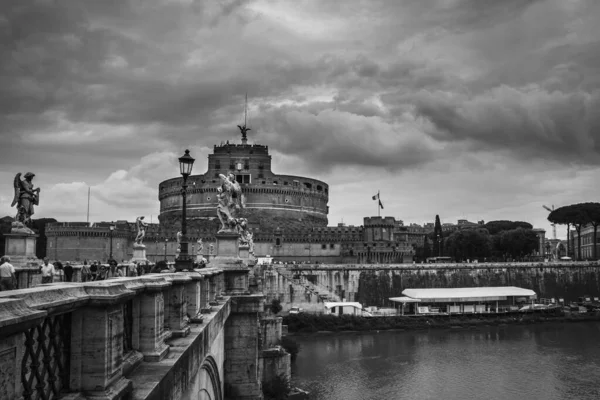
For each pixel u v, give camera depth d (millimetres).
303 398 71062
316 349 107812
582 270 186250
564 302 180750
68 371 10445
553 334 125500
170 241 196750
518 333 127688
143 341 14352
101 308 10602
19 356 7703
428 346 110688
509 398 73500
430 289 161625
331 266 175500
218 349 27750
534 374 86000
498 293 156000
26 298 8344
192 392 18516
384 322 138750
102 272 42125
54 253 181625
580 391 76562
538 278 184250
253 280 64625
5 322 6844
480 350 105812
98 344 10578
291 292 146500
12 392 7473
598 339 117688
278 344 77375
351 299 175000
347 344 113812
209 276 27688
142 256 59906
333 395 74000
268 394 65062
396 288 177750
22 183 36875
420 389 77438
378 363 93875
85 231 181750
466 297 151500
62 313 9430
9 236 35969
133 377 12570
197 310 22312
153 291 14469
